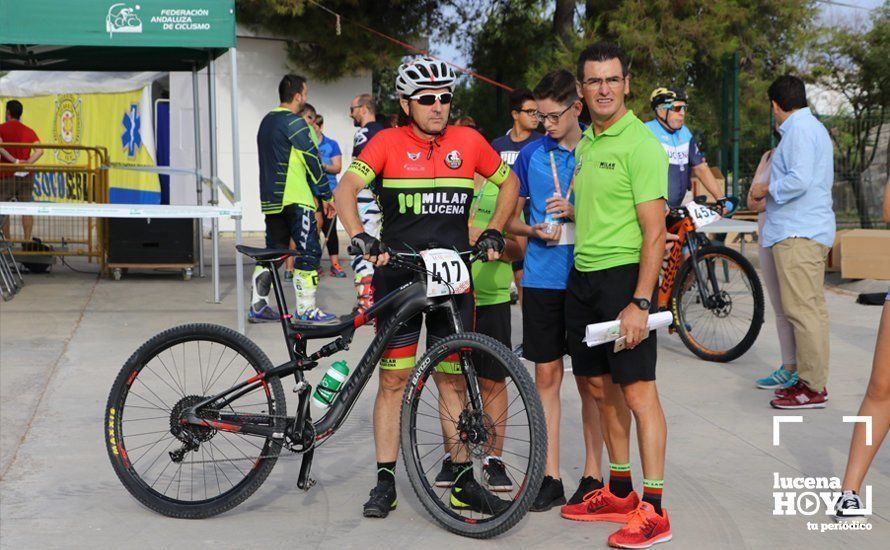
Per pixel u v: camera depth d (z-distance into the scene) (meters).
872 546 3.55
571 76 4.00
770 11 15.25
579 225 3.68
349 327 3.86
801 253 5.34
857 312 8.52
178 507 3.90
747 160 13.66
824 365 5.40
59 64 9.65
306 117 10.46
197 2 6.68
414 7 17.16
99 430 5.02
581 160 3.67
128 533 3.74
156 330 7.55
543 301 3.96
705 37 13.99
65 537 3.69
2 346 6.95
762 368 6.49
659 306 6.79
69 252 10.27
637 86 14.13
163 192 10.90
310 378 6.02
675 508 3.94
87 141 12.92
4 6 6.41
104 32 6.55
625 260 3.56
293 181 7.54
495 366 3.79
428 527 3.79
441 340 3.70
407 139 3.83
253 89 17.34
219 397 4.03
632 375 3.51
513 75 18.59
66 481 4.30
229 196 7.63
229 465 4.44
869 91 16.17
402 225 3.86
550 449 4.02
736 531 3.69
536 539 3.66
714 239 11.91
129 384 4.08
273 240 7.84
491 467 4.07
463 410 3.72
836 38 16.11
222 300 9.02
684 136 7.00
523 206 4.18
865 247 9.61
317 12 16.05
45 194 10.10
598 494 3.84
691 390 5.91
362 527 3.80
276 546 3.61
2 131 11.09
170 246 10.22
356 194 3.79
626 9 14.25
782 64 16.41
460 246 3.87
